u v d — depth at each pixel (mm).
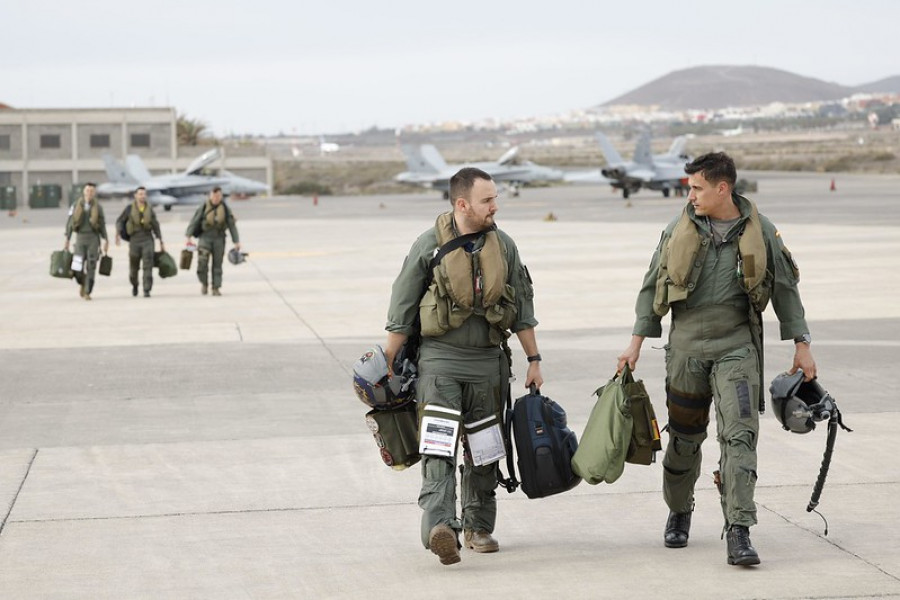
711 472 8859
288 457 9414
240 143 140375
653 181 83625
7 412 11312
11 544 7184
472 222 6672
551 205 72875
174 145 121062
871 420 10492
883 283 22625
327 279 26156
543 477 6742
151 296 22797
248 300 21828
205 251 22656
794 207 57219
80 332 17344
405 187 163500
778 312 6934
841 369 13195
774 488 8289
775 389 6871
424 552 7012
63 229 55094
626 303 20281
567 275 25656
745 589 6234
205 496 8273
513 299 6754
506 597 6180
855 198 68500
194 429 10500
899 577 6379
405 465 6895
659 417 10922
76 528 7520
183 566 6762
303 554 6980
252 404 11641
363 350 15234
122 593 6309
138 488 8500
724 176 6672
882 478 8500
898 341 15289
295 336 16688
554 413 6852
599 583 6387
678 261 6711
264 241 41312
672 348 6926
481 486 7031
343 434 10234
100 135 119250
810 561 6691
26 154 118125
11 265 32219
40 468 9094
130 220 22203
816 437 9836
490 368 6766
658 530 7453
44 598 6227
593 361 14148
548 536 7367
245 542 7219
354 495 8289
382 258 32562
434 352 6695
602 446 6672
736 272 6711
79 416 11102
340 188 173750
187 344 15961
